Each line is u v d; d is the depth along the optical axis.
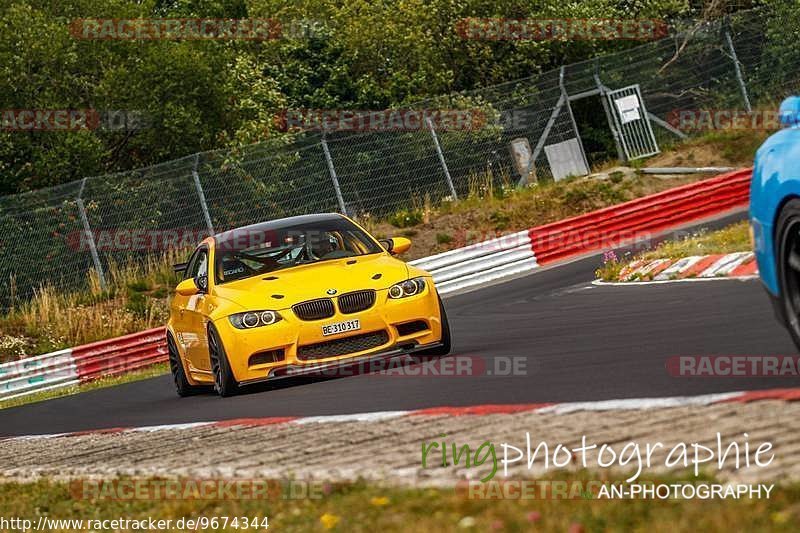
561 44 64.69
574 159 58.22
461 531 8.86
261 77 61.00
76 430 23.39
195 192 50.34
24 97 53.38
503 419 13.63
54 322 46.66
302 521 10.39
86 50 55.50
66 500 14.30
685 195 47.88
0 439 25.05
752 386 12.96
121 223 49.50
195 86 55.97
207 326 22.31
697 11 67.62
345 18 64.06
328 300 21.17
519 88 59.75
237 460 14.41
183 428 18.78
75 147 52.81
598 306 27.00
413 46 63.56
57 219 48.97
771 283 13.23
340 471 12.21
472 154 55.91
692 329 19.36
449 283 43.53
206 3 67.75
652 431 11.45
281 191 51.66
